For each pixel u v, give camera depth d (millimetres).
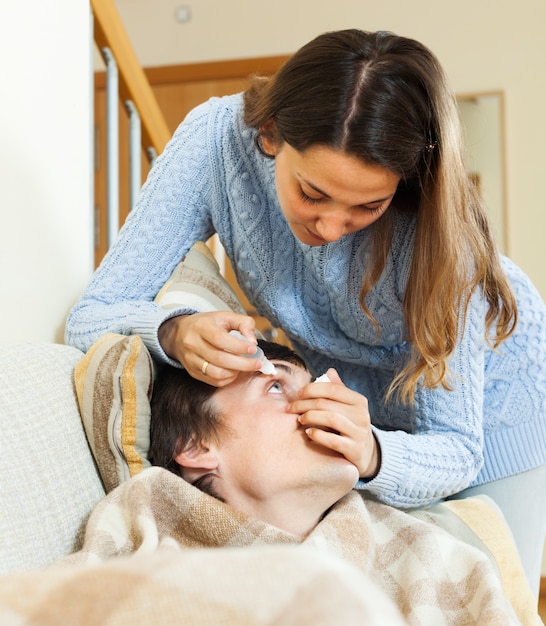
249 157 1484
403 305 1387
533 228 4191
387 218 1363
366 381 1640
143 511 1136
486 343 1399
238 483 1267
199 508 1178
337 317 1530
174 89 4703
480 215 1343
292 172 1141
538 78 4242
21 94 1605
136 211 1554
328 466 1219
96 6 2062
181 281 1543
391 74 1113
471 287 1302
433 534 1245
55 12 1732
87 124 1852
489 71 4289
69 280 1758
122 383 1307
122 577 650
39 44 1671
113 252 1551
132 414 1308
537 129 4223
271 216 1505
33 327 1626
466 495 1613
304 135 1091
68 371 1369
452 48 4336
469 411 1398
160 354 1354
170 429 1319
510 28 4289
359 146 1067
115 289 1528
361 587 618
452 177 1210
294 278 1537
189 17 4688
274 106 1166
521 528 1587
